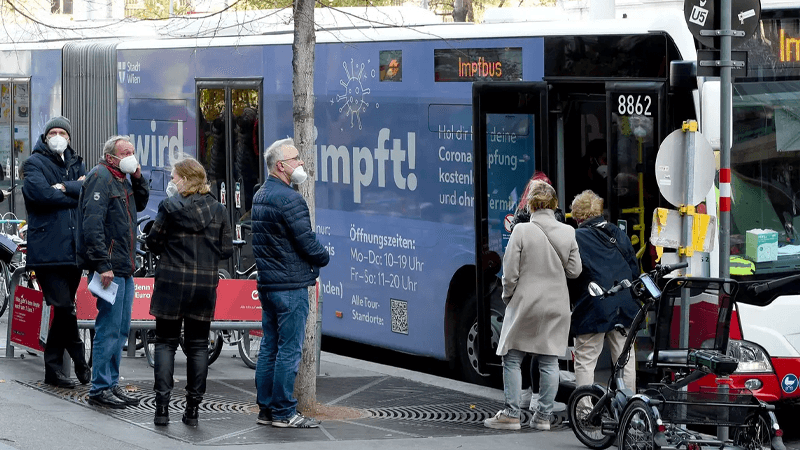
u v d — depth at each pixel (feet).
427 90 68.23
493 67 63.93
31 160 56.08
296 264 49.03
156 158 94.48
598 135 59.11
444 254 67.62
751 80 55.21
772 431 42.80
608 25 58.23
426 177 68.59
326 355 73.77
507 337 52.24
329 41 75.46
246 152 83.92
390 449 47.09
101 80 100.99
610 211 57.47
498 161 63.36
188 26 92.17
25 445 44.55
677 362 45.29
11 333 65.00
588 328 51.85
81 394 56.34
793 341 53.57
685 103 54.44
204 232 49.03
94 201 51.26
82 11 138.10
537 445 49.21
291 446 46.55
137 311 64.54
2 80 114.83
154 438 47.26
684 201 51.21
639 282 47.14
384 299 72.28
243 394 58.39
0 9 88.79
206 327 49.93
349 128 74.28
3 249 83.82
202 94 88.43
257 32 85.05
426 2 143.02
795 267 54.90
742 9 49.44
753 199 54.75
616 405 46.85
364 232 73.56
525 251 51.62
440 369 75.36
